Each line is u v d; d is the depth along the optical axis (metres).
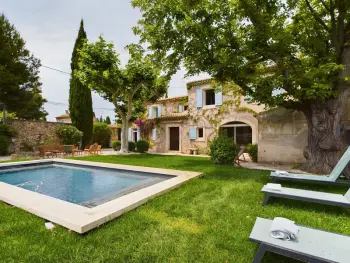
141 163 9.63
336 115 7.00
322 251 1.80
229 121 13.61
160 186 4.73
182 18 7.12
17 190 4.28
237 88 13.17
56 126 16.64
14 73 16.72
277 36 6.68
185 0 6.90
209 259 2.17
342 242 1.96
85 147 17.39
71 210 3.16
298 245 1.90
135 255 2.23
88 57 12.44
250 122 12.71
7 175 7.88
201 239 2.56
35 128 15.29
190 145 15.66
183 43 7.46
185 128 16.06
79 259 2.13
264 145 9.88
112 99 15.53
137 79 14.12
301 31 8.27
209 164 9.21
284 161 9.38
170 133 17.67
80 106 17.77
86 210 3.16
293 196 3.58
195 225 2.95
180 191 4.62
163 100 18.81
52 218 2.95
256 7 6.96
